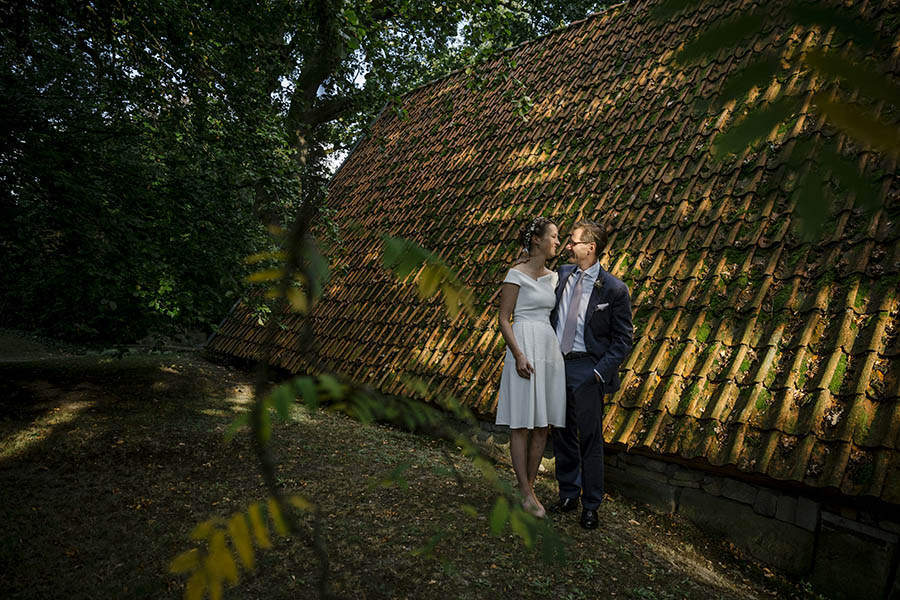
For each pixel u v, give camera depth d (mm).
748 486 3812
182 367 8797
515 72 9320
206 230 6012
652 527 3941
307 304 622
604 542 3430
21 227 5098
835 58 396
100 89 5770
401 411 719
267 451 611
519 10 7301
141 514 3637
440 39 7523
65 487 4070
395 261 658
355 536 3215
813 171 435
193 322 6805
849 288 3957
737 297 4434
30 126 5047
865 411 3455
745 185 5000
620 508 4188
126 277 5691
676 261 4965
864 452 3314
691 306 4645
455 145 9188
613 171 6266
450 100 9758
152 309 6199
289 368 7273
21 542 3209
